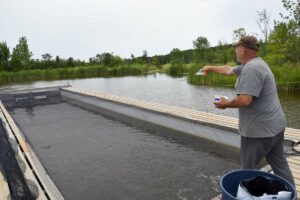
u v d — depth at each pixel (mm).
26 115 9852
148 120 7789
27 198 2922
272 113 2367
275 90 2434
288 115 7922
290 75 13000
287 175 2551
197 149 5496
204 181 4184
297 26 15523
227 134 5547
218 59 26594
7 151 3650
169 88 15891
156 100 12023
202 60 27984
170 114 6906
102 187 4148
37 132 7332
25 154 4383
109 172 4645
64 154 5566
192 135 6363
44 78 30672
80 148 5891
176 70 28312
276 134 2398
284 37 16047
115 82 21672
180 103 11039
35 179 3420
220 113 8883
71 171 4742
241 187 1969
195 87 15641
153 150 5566
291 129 5184
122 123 7879
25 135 7062
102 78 27031
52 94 14078
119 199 3799
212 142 5840
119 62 38906
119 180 4336
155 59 43156
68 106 11320
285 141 4531
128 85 18844
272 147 2492
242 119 2488
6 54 35625
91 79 26422
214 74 16406
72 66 39312
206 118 6301
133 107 8320
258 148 2436
